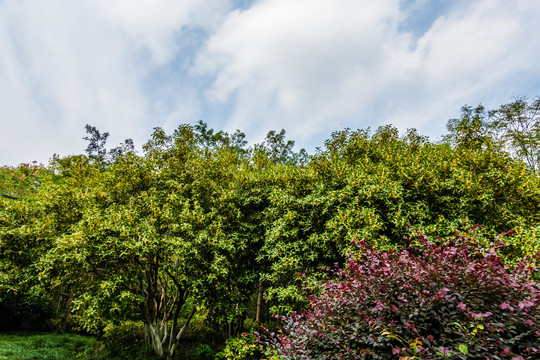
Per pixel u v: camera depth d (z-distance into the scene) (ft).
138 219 24.84
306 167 34.30
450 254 9.02
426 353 6.73
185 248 24.09
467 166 27.58
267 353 10.91
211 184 29.40
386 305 7.67
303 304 24.23
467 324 6.98
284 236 26.22
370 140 33.37
